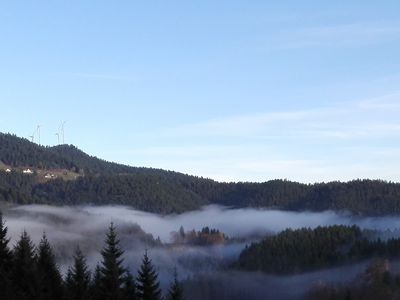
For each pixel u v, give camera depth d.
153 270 74.00
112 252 71.00
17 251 70.75
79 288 69.88
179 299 75.06
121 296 68.50
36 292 63.00
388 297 184.50
